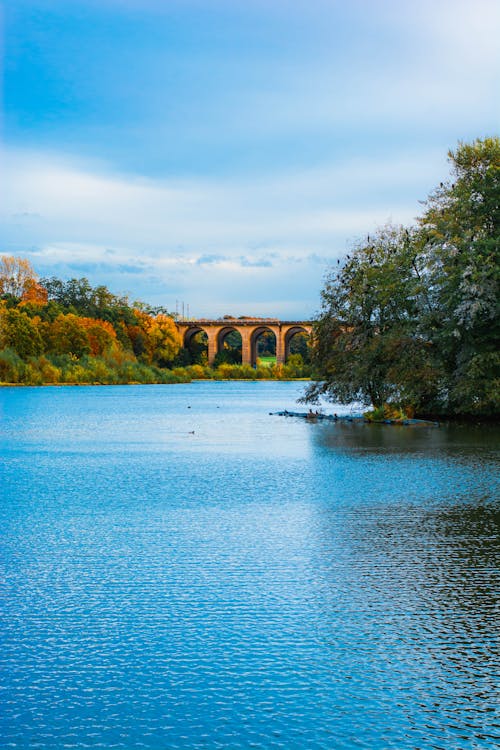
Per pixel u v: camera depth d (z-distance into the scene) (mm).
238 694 10352
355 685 10586
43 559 16906
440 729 9445
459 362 52844
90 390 115375
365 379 56469
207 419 60500
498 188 52406
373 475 29062
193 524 20359
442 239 53594
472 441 41688
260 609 13555
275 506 22797
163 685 10625
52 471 31016
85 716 9781
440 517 20922
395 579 15227
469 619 12992
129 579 15375
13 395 99312
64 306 181750
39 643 12062
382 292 56219
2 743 9125
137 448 39812
